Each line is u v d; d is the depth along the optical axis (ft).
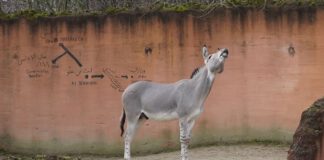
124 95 36.19
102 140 45.80
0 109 47.21
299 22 44.21
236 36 45.06
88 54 46.16
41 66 46.75
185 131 34.22
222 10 45.27
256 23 44.86
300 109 44.09
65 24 46.50
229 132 44.93
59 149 46.32
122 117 36.94
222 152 41.70
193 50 45.27
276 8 44.62
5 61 47.21
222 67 33.32
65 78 46.42
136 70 45.65
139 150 45.29
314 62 43.93
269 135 44.50
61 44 46.52
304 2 44.29
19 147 46.88
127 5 57.41
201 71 33.91
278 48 44.55
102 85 45.96
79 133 46.16
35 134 46.73
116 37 45.91
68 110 46.37
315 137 18.58
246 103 44.86
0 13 47.88
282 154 40.42
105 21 46.01
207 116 45.11
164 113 35.01
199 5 45.98
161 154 43.83
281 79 44.47
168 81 45.34
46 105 46.62
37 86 46.78
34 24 46.88
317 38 43.91
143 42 45.65
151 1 56.80
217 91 45.09
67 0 59.26
